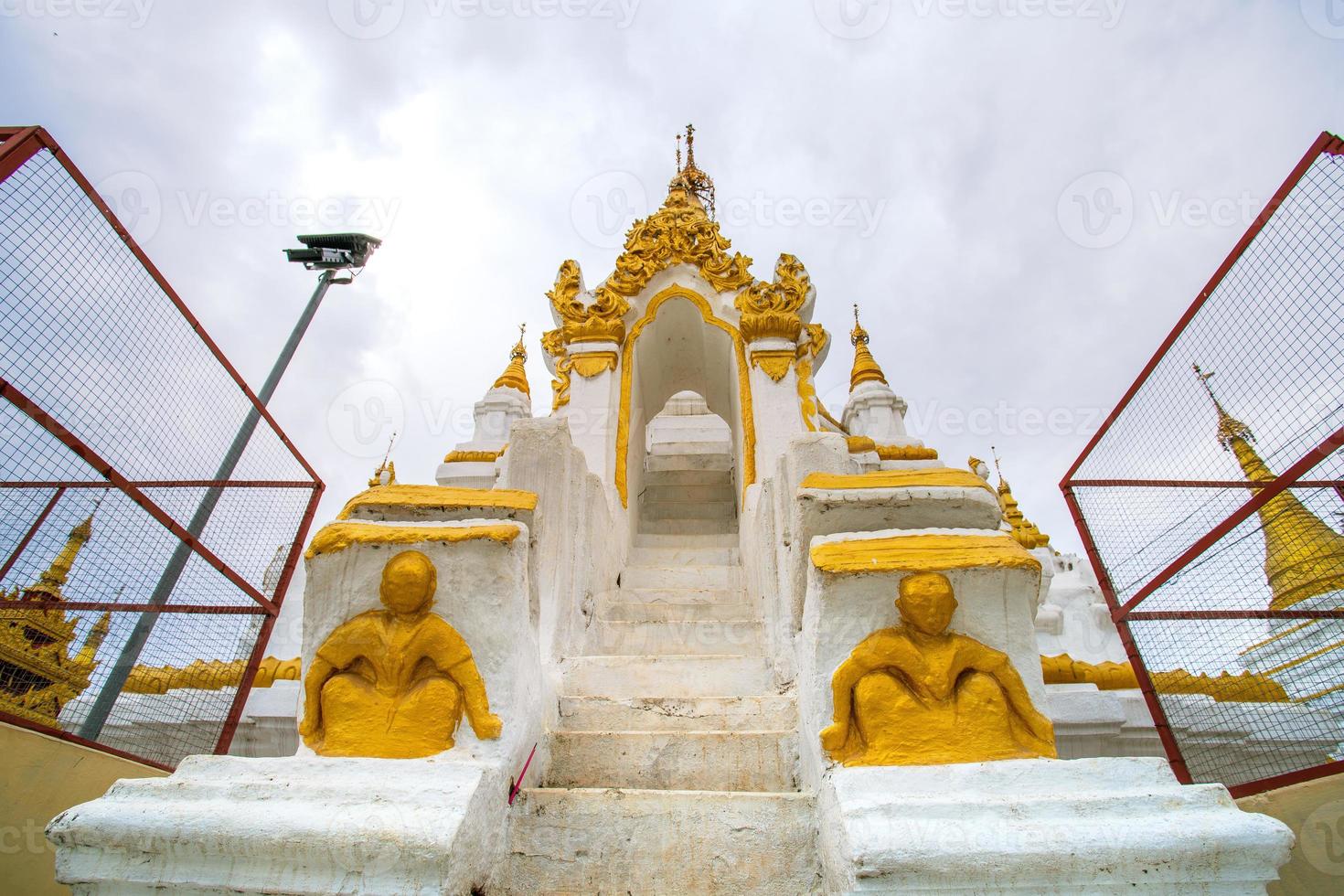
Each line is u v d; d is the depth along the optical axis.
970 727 2.36
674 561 7.06
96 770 3.78
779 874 2.47
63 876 2.00
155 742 4.97
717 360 8.27
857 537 2.78
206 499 5.00
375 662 2.55
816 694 2.54
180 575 4.66
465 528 2.69
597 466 6.64
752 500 6.13
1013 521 9.49
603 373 7.15
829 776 2.30
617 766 3.21
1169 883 1.90
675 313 8.14
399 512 2.89
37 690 4.11
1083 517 4.86
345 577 2.63
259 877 1.96
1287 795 3.33
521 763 2.72
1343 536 3.58
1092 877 1.90
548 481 4.64
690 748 3.23
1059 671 6.37
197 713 5.00
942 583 2.48
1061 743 5.94
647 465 10.80
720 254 8.02
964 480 2.96
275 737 6.57
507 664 2.62
